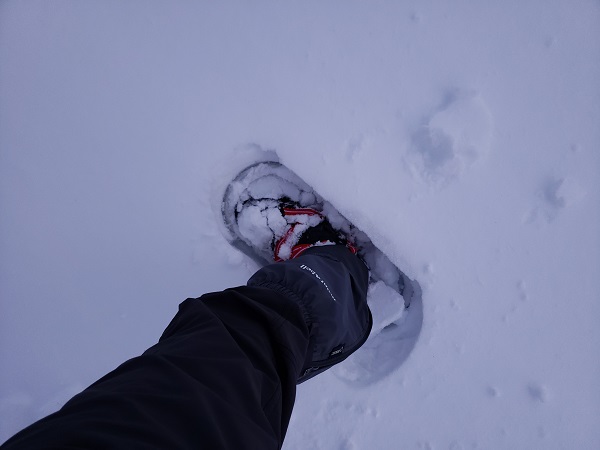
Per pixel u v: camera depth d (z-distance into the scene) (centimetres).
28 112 110
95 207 111
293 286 75
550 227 104
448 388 109
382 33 107
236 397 43
